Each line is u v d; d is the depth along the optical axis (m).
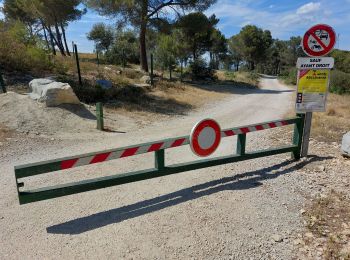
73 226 3.96
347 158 6.60
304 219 4.19
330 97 21.61
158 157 4.74
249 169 5.98
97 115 9.55
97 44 42.41
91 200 4.65
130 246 3.57
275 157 6.71
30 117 9.19
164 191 4.97
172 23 24.95
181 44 28.09
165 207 4.45
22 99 9.91
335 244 3.62
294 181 5.43
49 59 16.58
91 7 22.38
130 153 4.41
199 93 21.38
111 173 5.77
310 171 5.89
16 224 4.00
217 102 18.72
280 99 21.80
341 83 30.55
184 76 30.16
